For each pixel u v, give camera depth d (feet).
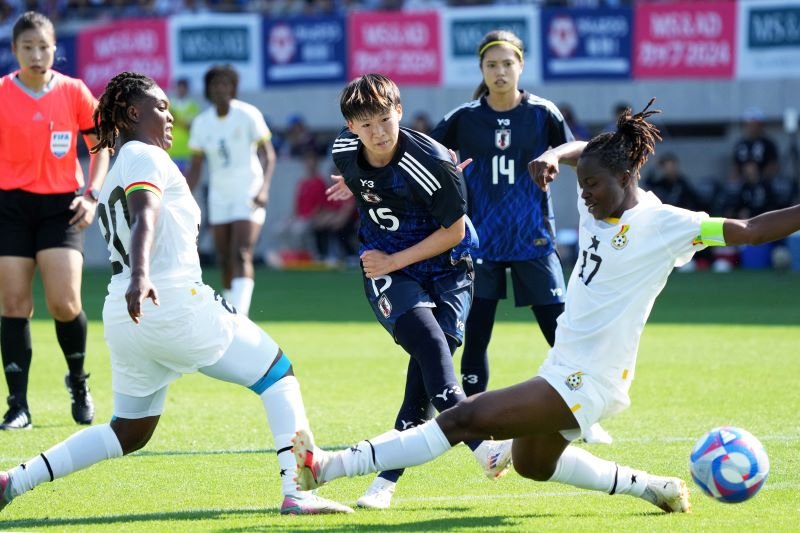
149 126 61.11
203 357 59.93
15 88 88.63
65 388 110.11
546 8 244.63
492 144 88.79
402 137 64.28
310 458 57.62
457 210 64.85
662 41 243.60
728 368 117.39
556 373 57.21
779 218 55.47
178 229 59.31
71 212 90.27
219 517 61.72
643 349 132.16
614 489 61.21
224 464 76.74
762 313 167.02
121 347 59.57
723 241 56.18
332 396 103.81
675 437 83.87
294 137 265.34
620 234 57.06
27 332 90.58
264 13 280.10
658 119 262.88
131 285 55.16
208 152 143.13
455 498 66.64
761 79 257.96
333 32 251.80
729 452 57.57
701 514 61.87
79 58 255.09
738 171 240.53
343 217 255.50
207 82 142.20
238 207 142.72
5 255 88.94
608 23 244.01
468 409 57.62
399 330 64.69
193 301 59.16
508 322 163.84
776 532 57.47
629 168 57.21
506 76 87.86
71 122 90.48
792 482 69.26
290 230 258.98
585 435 81.92
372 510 63.31
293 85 254.68
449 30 248.73
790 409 94.38
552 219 89.92
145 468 75.46
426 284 68.23
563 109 234.38
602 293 57.36
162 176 58.49
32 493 68.44
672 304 180.34
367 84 61.31
